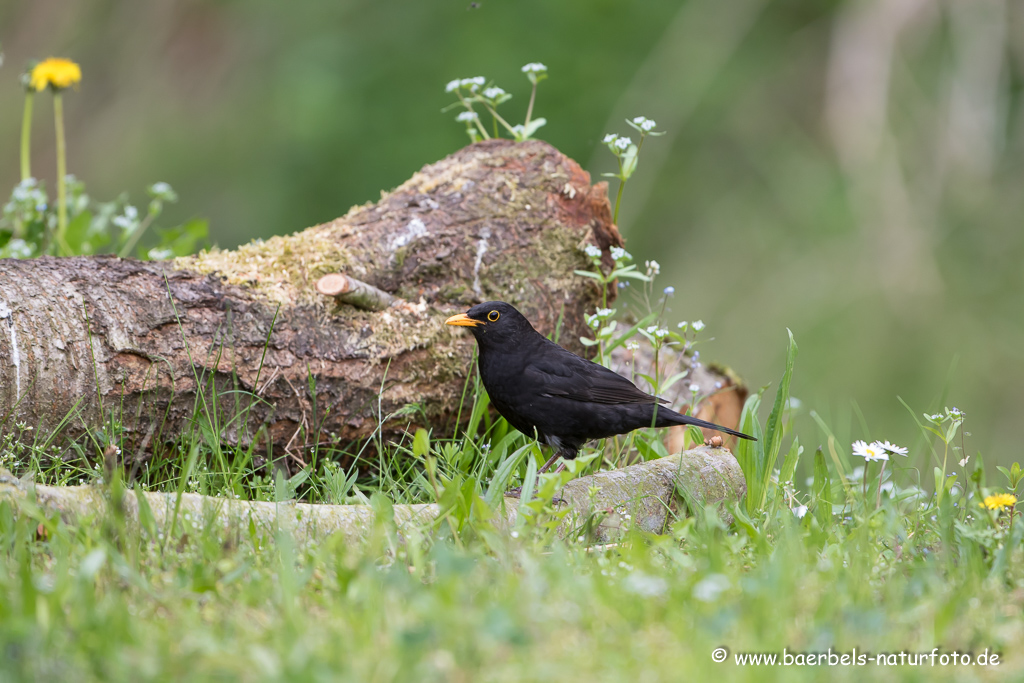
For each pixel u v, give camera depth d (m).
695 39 30.14
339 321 9.45
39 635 4.98
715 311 28.70
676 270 29.44
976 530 7.03
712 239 29.44
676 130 29.80
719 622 5.14
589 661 4.93
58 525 6.22
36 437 8.12
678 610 5.43
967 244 27.52
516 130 11.80
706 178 30.05
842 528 7.72
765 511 8.23
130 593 5.76
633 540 6.50
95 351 8.33
